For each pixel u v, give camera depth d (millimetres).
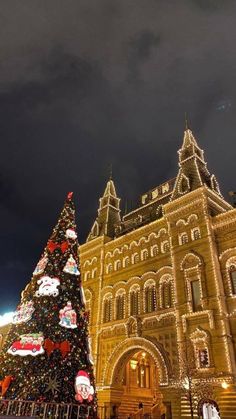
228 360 26062
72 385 21406
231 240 31453
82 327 24812
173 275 33906
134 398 38875
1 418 13469
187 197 36500
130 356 36406
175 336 31250
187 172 39625
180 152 43031
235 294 29031
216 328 28109
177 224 36344
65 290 25547
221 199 36938
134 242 41812
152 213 45000
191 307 30688
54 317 23594
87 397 21656
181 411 27562
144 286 37031
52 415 19438
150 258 38438
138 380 40812
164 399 29359
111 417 33469
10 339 23359
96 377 36719
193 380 27031
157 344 32156
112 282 42094
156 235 39156
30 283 26516
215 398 25750
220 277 30391
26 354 21531
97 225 51656
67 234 29500
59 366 21484
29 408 18969
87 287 45031
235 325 27703
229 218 32312
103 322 39938
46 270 26297
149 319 34438
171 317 32406
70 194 33125
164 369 30547
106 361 36688
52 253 27578
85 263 47969
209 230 32719
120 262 42656
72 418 20250
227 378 25422
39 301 24281
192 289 31938
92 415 21469
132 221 47594
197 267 31750
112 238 47906
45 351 21781
